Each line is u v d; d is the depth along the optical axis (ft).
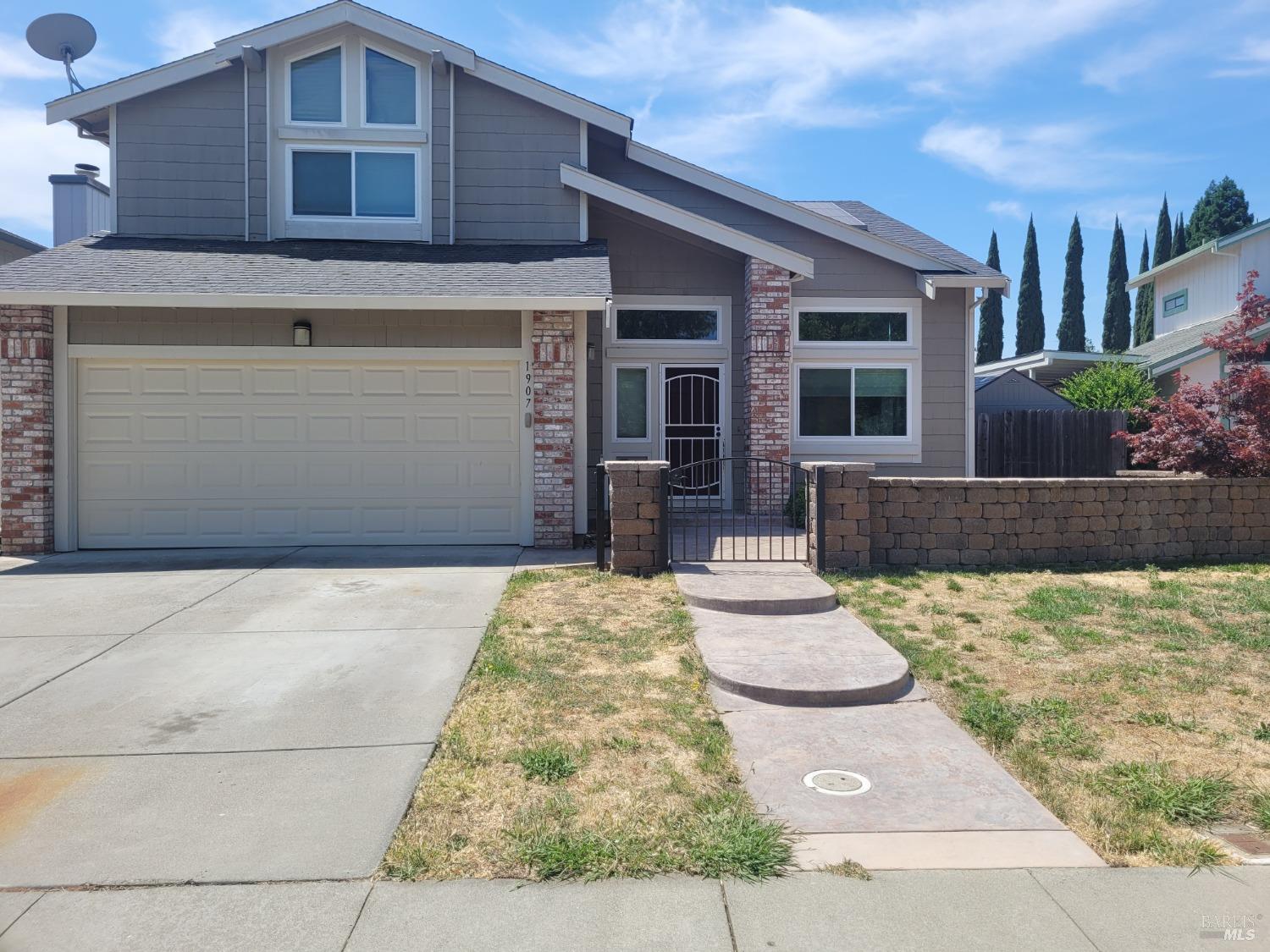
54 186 54.75
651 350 43.62
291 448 35.78
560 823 12.45
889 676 18.21
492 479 36.29
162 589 27.61
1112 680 18.56
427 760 14.67
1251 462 33.40
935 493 29.94
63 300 31.99
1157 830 12.25
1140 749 15.11
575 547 35.76
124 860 11.54
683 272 43.86
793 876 11.14
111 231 40.88
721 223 44.29
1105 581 27.99
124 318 35.06
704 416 43.91
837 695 17.37
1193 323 75.61
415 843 11.94
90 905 10.55
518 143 41.60
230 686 18.37
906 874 11.17
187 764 14.53
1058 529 30.76
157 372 35.32
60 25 43.98
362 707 17.11
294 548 35.45
